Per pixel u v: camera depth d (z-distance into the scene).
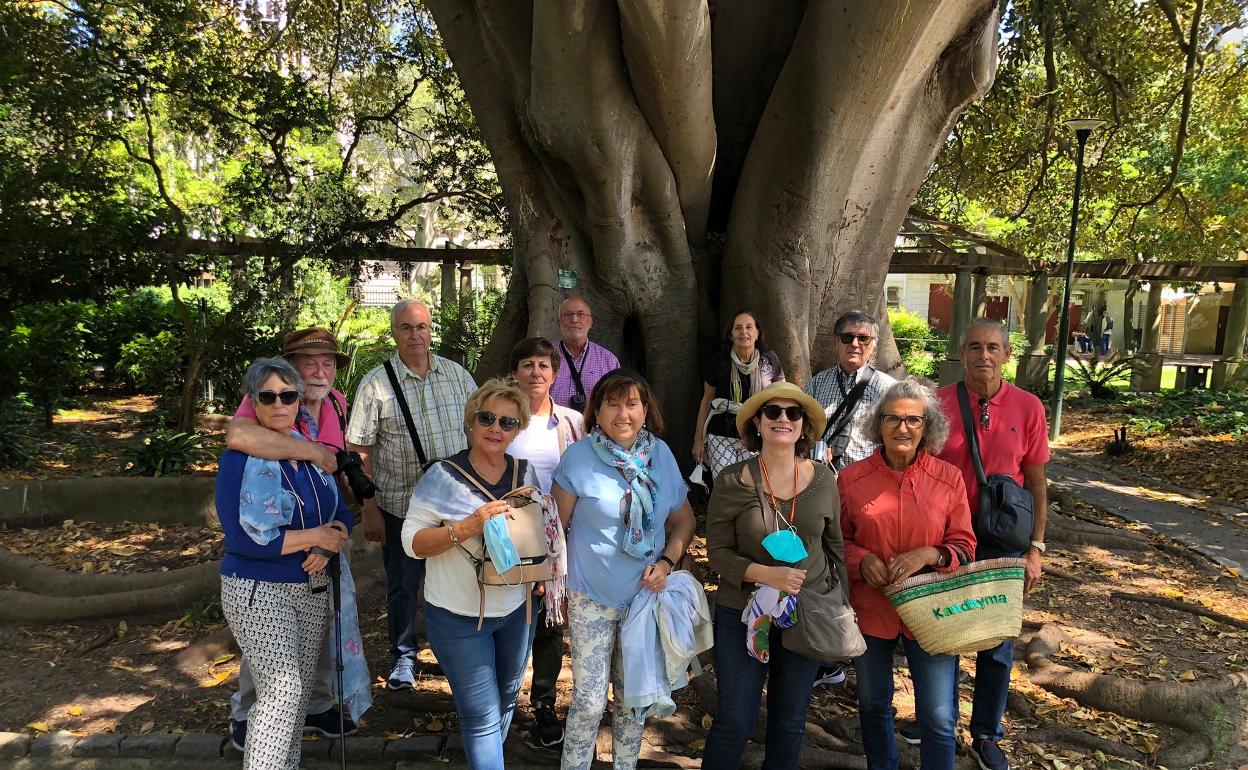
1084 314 34.28
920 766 3.02
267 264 11.26
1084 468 10.66
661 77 5.50
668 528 3.24
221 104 10.77
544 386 3.60
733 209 6.61
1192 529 7.57
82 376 13.03
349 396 10.58
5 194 9.27
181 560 6.14
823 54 5.67
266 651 2.96
